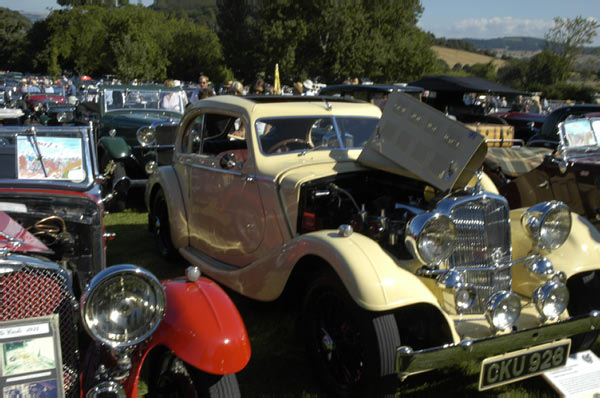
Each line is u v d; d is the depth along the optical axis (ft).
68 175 10.37
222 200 14.30
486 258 10.50
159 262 17.98
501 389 10.82
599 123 18.48
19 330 6.59
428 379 11.07
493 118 36.86
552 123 26.17
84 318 6.68
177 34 193.26
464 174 11.29
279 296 11.30
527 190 17.57
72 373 7.42
